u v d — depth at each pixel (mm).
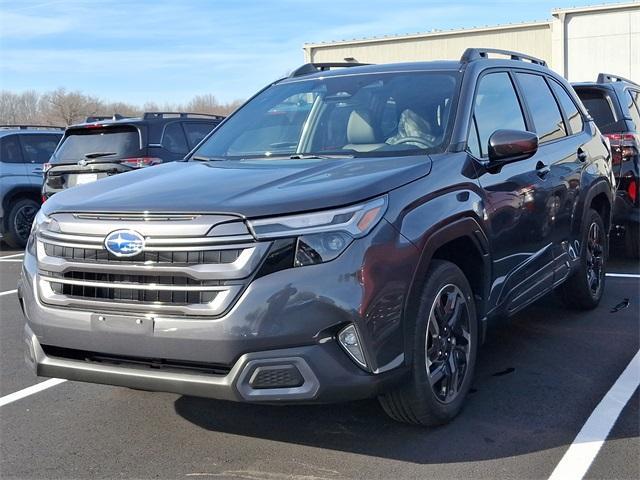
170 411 4266
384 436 3795
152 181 3830
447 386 3861
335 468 3463
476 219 3965
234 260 3141
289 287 3119
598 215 6160
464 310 3967
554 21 28047
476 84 4562
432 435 3789
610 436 3754
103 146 9375
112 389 4688
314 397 3150
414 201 3551
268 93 5227
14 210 11820
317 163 3961
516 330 5711
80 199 3656
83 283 3395
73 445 3830
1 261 10766
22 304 3771
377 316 3244
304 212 3201
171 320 3189
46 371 3576
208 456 3650
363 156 4160
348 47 33062
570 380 4586
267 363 3115
